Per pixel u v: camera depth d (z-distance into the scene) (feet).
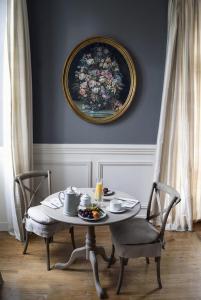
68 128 10.63
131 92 10.43
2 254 8.78
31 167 10.23
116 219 6.38
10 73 9.24
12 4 9.06
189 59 9.99
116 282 7.53
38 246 9.31
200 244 9.61
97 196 7.45
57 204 7.27
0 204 10.34
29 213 8.26
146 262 8.48
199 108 10.44
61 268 7.99
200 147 10.67
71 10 10.11
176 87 10.12
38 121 10.53
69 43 10.25
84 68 10.31
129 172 10.94
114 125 10.71
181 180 10.55
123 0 10.16
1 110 9.82
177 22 9.86
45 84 10.37
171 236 10.17
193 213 10.92
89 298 6.89
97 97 10.46
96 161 10.83
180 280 7.68
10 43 9.18
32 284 7.36
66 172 10.80
